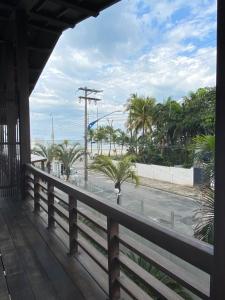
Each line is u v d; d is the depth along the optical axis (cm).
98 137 3734
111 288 198
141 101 2652
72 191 263
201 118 1523
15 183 564
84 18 486
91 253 239
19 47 506
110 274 199
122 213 175
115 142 3444
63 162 2052
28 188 529
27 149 536
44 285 231
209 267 109
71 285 229
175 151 1936
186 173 1266
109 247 197
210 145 484
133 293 179
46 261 274
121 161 1116
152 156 2131
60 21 507
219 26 99
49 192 361
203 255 112
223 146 98
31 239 332
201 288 128
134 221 160
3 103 640
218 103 100
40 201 444
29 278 243
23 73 519
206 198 434
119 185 1087
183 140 2022
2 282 238
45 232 354
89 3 432
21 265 267
